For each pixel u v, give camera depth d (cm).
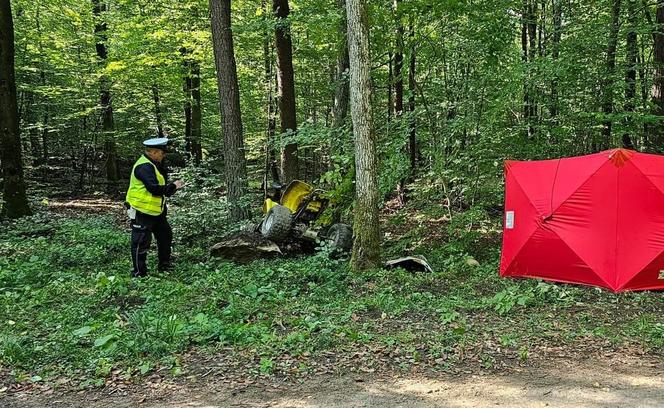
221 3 1093
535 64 944
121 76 1794
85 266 821
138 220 747
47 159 2469
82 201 1823
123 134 2011
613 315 562
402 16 1002
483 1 1007
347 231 888
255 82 1920
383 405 352
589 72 1091
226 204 1069
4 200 1242
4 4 1203
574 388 379
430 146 1087
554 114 1170
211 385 386
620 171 670
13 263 809
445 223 1226
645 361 431
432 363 425
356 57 742
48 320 536
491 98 1005
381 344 463
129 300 621
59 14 1909
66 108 2142
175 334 473
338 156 921
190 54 1758
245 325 506
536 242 724
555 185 718
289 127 1348
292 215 906
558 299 623
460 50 1066
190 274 781
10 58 1225
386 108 1466
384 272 730
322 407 350
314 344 460
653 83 1126
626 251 663
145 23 1725
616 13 1099
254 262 829
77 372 406
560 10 1304
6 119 1222
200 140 2098
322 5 1080
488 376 400
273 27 1127
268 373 404
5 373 403
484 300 608
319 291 659
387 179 943
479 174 1024
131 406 352
